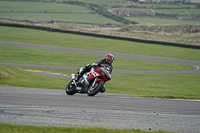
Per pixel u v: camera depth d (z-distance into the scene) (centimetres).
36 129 1780
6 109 2389
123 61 13300
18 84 5884
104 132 1792
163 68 11856
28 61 11931
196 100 3491
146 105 2922
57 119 2155
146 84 8225
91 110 2494
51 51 15262
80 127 1903
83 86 3256
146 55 15612
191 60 14412
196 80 9238
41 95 3366
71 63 11981
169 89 7544
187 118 2377
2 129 1734
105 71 3070
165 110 2680
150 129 2003
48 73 9138
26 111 2352
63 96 3369
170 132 1905
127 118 2291
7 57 12662
